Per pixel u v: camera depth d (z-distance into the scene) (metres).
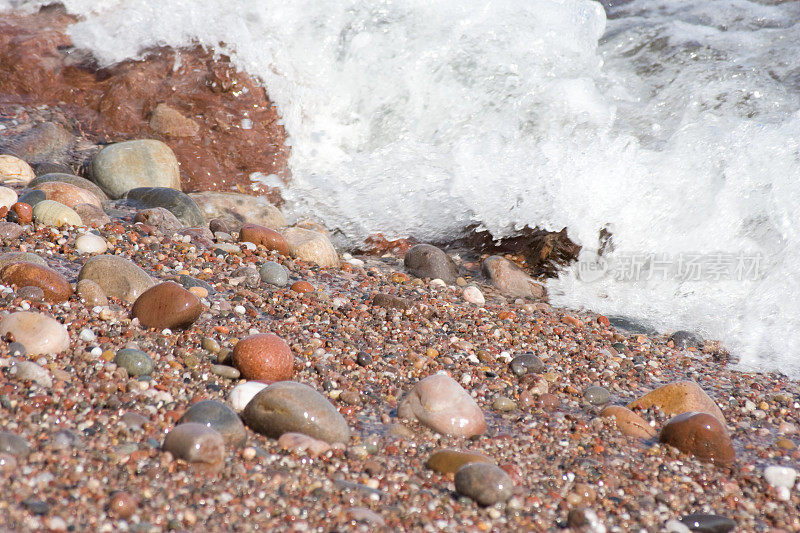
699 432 12.51
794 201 20.47
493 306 18.98
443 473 10.87
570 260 21.12
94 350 12.41
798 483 11.98
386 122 24.14
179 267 16.91
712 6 30.67
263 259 18.47
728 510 11.03
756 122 22.59
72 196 18.70
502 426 12.80
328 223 22.56
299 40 24.36
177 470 9.62
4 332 12.08
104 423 10.44
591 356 16.42
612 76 26.41
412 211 22.69
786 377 16.73
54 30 25.00
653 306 19.88
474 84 24.45
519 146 23.33
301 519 9.20
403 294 18.55
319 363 13.80
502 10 25.44
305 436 10.97
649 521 10.41
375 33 24.59
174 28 24.56
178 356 13.02
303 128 23.80
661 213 21.16
